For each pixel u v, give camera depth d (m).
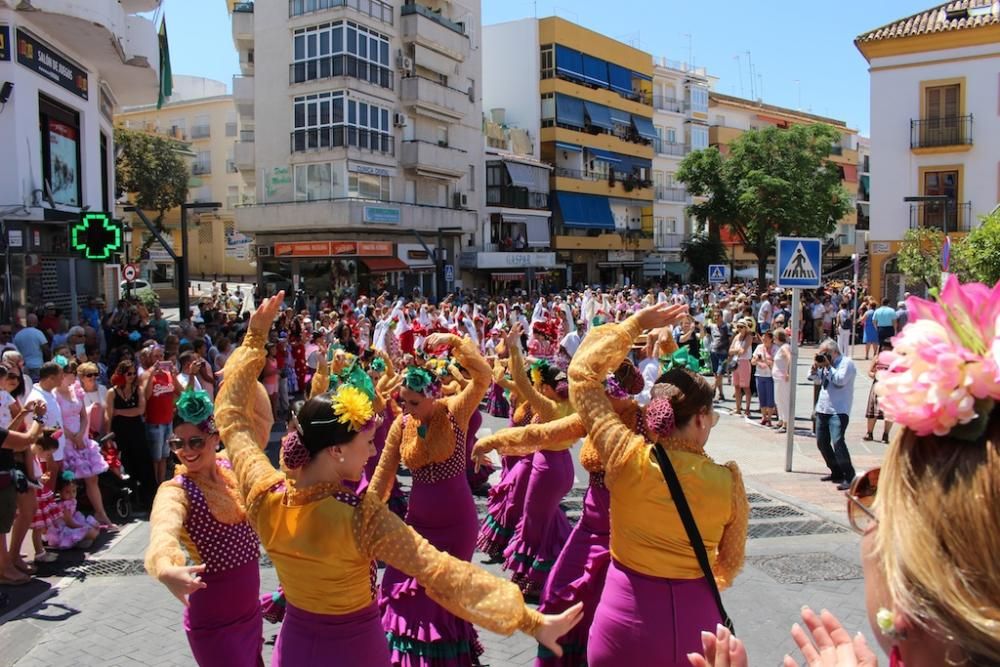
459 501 5.36
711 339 17.94
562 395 6.16
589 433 3.65
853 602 6.52
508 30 50.34
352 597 3.18
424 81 39.28
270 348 13.83
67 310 19.00
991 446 1.32
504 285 44.97
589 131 52.50
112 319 18.05
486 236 45.06
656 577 3.43
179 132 56.72
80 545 8.12
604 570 4.74
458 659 4.97
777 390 14.24
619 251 55.44
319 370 7.55
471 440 7.56
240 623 3.95
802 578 7.03
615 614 3.51
